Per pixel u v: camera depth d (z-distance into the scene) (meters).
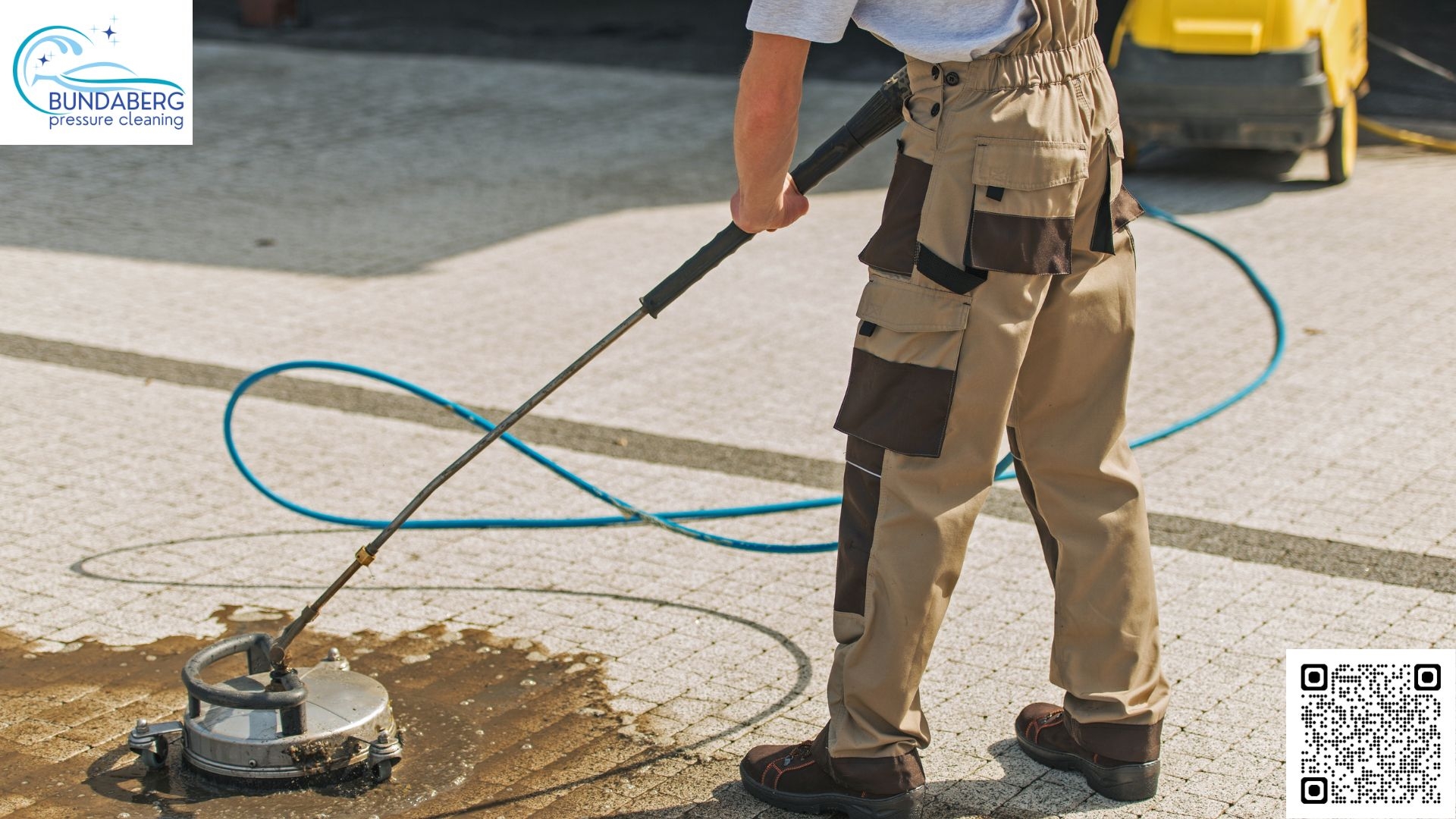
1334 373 7.08
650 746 3.97
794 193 3.47
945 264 3.22
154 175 11.44
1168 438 6.31
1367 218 9.87
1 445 6.21
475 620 4.73
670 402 6.82
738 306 8.27
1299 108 10.09
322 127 13.21
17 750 3.94
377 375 5.63
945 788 3.75
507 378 7.11
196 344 7.58
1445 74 14.02
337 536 5.39
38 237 9.66
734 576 5.06
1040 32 3.17
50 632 4.64
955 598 4.87
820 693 4.26
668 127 13.25
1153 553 5.20
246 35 18.25
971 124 3.17
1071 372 3.47
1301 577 4.99
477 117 13.70
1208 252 9.20
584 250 9.41
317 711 3.81
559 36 18.27
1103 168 3.37
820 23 3.06
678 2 20.75
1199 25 10.20
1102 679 3.64
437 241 9.65
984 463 3.33
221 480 5.89
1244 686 4.27
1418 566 5.06
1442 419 6.48
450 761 3.89
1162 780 3.79
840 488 5.87
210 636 4.62
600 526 5.47
